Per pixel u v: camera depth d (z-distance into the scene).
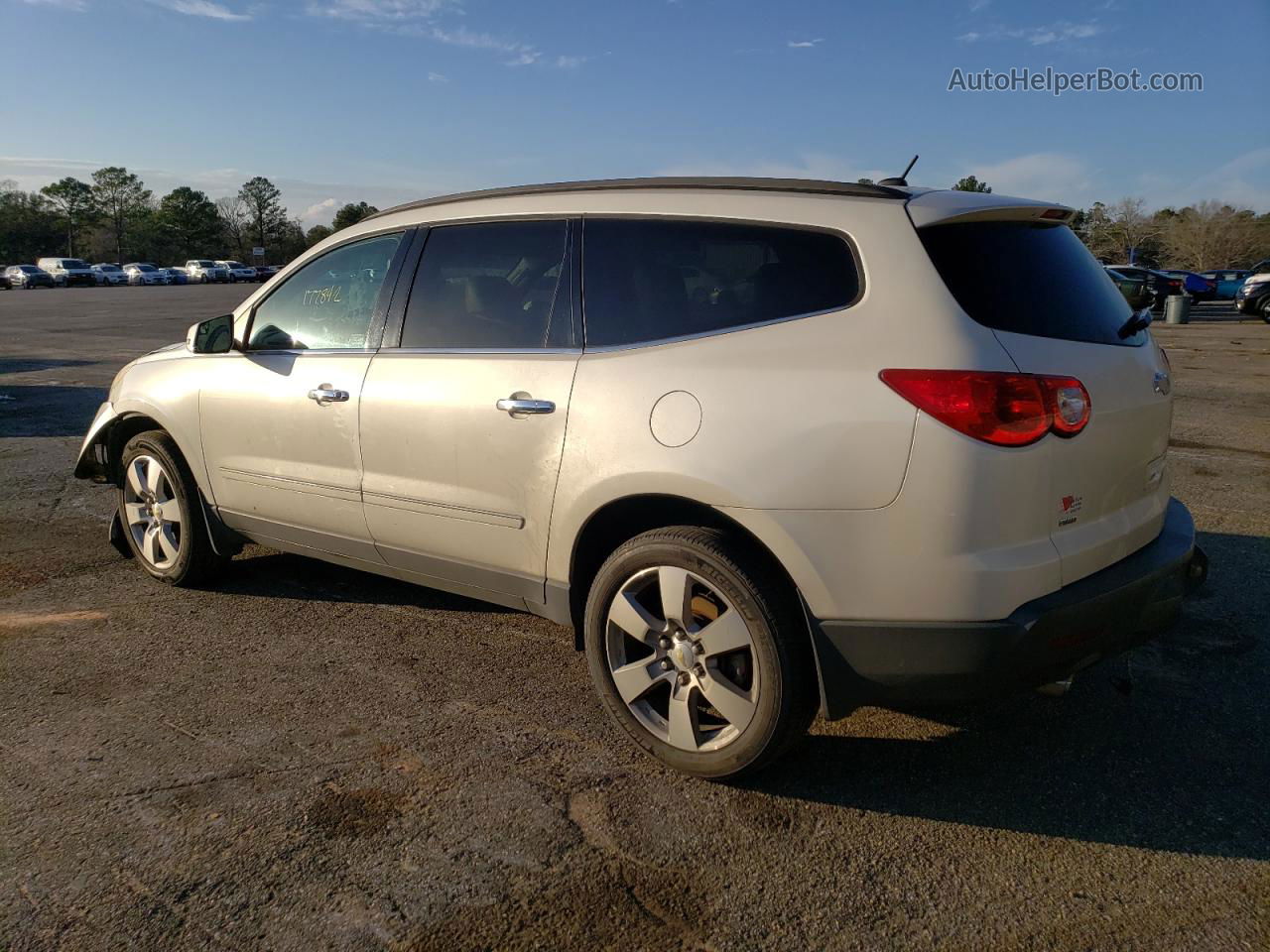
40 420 9.98
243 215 116.69
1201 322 26.17
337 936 2.28
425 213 3.80
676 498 2.92
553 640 4.11
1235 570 4.88
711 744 2.92
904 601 2.59
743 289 2.92
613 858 2.59
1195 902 2.41
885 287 2.68
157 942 2.25
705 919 2.35
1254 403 10.73
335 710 3.44
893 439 2.56
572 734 3.27
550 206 3.43
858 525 2.61
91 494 6.73
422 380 3.55
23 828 2.70
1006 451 2.51
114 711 3.42
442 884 2.47
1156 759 3.13
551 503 3.19
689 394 2.86
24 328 24.45
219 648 4.00
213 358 4.38
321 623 4.29
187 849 2.60
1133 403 2.88
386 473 3.69
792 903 2.41
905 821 2.77
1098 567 2.78
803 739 3.22
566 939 2.28
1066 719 3.40
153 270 71.44
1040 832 2.72
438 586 3.78
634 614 3.01
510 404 3.26
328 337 3.99
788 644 2.75
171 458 4.55
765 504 2.70
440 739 3.23
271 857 2.57
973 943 2.27
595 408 3.05
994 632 2.54
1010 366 2.54
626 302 3.14
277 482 4.11
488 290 3.51
